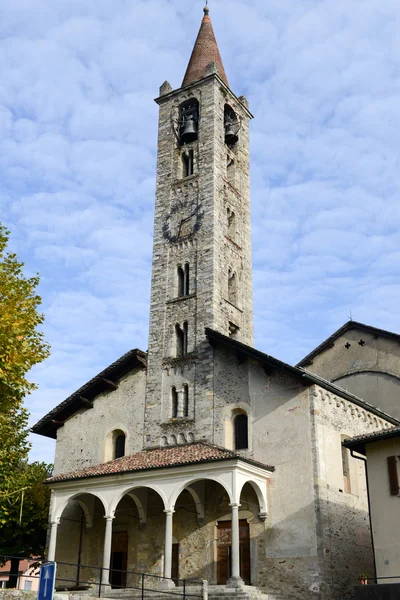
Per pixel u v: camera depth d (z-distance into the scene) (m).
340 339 46.94
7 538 41.88
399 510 26.69
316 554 30.69
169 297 42.22
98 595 31.58
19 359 26.80
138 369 41.38
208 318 39.69
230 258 43.47
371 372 44.44
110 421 40.91
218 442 35.91
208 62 50.72
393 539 26.56
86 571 37.56
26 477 31.64
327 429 33.91
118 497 33.94
